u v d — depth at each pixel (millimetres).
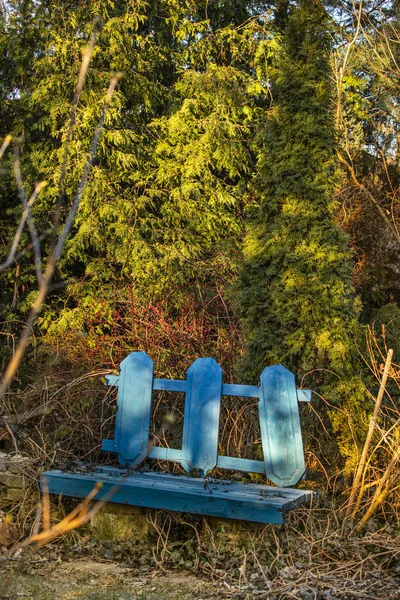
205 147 10680
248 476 4992
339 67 10391
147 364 4629
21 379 7387
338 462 5105
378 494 4109
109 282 10445
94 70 10273
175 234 10469
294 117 5320
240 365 5359
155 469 5121
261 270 5316
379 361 6230
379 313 7305
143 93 11000
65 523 1598
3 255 10430
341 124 10195
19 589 3371
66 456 4941
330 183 5301
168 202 10664
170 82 12180
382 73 9914
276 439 4234
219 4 11977
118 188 10617
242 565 3717
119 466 4832
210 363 4469
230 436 5098
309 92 5320
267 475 4219
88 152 10203
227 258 9203
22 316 10680
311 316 5102
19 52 10875
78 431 5488
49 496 4395
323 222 5230
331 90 5461
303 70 5352
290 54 5449
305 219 5207
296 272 5141
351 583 3498
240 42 11453
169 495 3926
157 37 11914
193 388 4473
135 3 10953
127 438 4602
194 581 3627
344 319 5141
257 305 5242
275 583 3510
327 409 5109
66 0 11094
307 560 3838
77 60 10312
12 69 11328
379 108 12000
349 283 5242
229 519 4047
